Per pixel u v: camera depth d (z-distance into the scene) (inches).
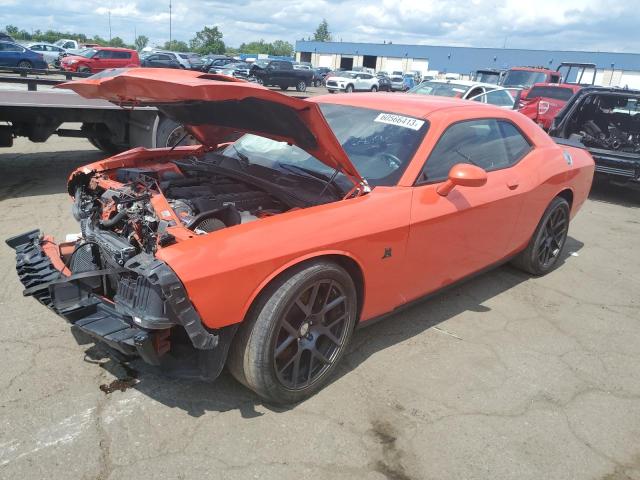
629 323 161.5
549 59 2225.6
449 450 101.2
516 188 156.9
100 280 109.7
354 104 152.2
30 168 303.6
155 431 100.0
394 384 120.4
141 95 114.0
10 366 116.2
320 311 110.3
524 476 96.6
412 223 122.6
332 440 101.1
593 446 106.0
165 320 90.0
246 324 99.8
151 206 116.0
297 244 101.6
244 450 96.8
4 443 94.4
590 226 274.4
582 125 357.7
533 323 156.6
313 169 134.3
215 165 143.9
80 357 121.0
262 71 1226.6
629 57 2000.5
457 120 143.0
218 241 94.9
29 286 111.9
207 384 115.1
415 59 2812.5
